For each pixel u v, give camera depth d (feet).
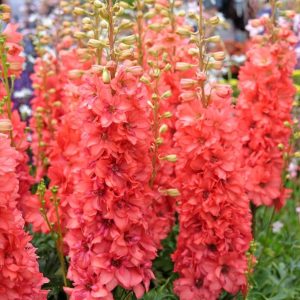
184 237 1.87
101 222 1.62
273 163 2.34
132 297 1.93
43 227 1.95
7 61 1.99
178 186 1.85
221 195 1.78
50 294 1.97
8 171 1.34
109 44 1.62
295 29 2.96
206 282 1.88
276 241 2.58
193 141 1.76
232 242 1.87
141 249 1.68
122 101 1.51
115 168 1.58
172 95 2.15
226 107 1.78
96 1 1.61
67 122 1.95
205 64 1.80
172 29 2.25
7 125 1.44
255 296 2.18
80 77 1.96
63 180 1.94
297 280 2.31
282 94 2.33
